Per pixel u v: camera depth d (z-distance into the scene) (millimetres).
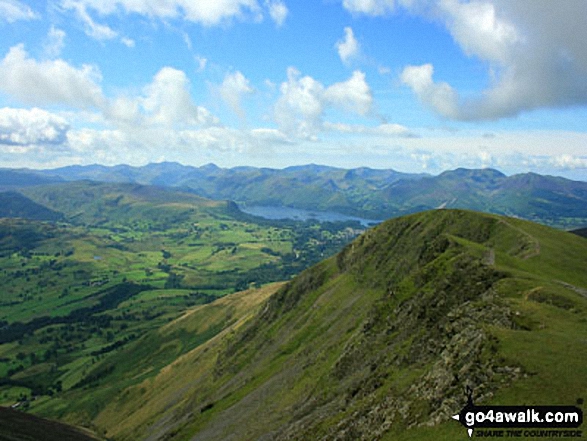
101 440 166625
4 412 137000
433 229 143375
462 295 68688
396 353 66812
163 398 193875
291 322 161375
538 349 39125
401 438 39750
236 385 134625
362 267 156750
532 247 107812
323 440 53875
